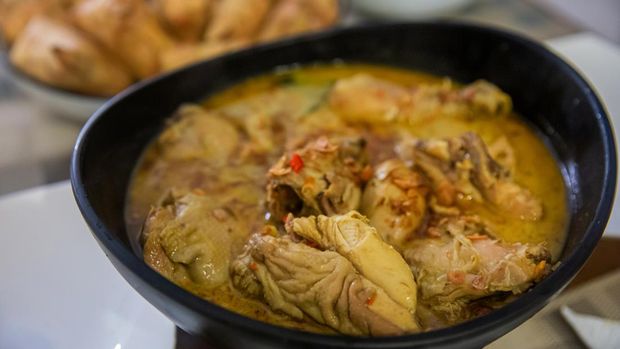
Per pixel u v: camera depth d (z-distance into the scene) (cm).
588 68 60
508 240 41
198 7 61
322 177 41
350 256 36
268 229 40
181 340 40
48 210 47
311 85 54
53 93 57
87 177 39
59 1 62
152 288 33
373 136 49
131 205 44
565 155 45
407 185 42
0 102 62
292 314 36
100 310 42
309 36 53
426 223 42
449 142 43
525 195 43
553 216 43
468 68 53
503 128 50
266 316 37
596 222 36
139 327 41
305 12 62
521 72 50
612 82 58
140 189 45
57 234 46
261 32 63
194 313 32
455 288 36
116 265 35
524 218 42
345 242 36
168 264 39
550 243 41
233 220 42
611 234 45
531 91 49
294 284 36
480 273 37
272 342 32
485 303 37
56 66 56
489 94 50
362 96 50
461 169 43
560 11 79
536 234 42
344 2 68
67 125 60
